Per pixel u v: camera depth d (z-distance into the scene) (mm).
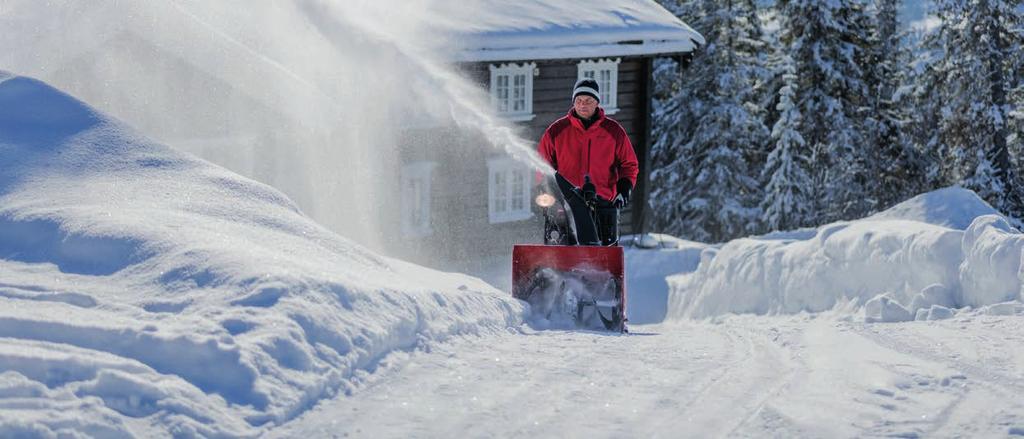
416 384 7793
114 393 6293
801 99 54062
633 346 10078
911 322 11969
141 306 8133
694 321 21047
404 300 9500
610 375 8367
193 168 12758
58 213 10234
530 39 35000
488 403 7305
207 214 11391
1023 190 48531
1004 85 48312
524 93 36969
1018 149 51344
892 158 56125
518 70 36250
